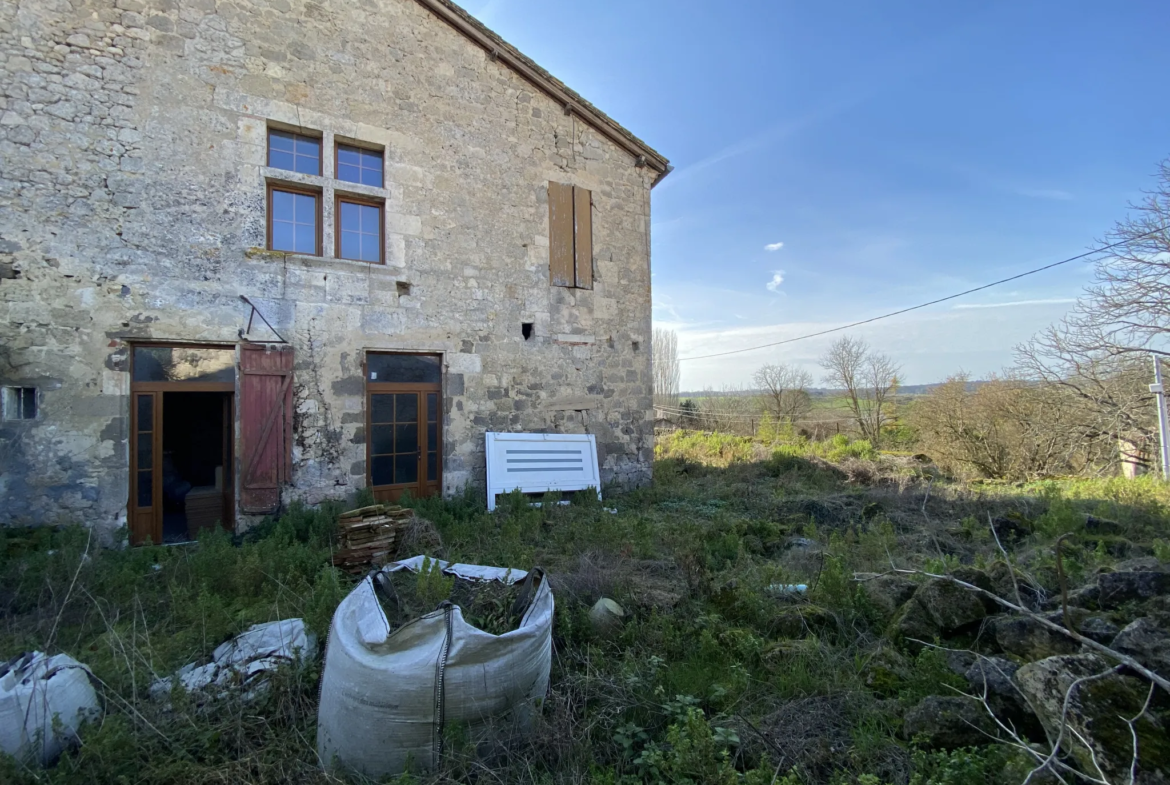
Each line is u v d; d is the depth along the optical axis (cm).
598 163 975
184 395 798
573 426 927
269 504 679
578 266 940
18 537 553
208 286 662
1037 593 383
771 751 263
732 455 1516
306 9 730
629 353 997
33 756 240
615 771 255
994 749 244
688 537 628
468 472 825
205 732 264
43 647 343
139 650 324
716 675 336
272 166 721
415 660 251
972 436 1381
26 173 592
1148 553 570
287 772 248
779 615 397
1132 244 1125
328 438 723
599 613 394
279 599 420
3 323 579
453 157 828
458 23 825
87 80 618
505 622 307
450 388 814
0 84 586
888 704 296
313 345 718
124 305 624
